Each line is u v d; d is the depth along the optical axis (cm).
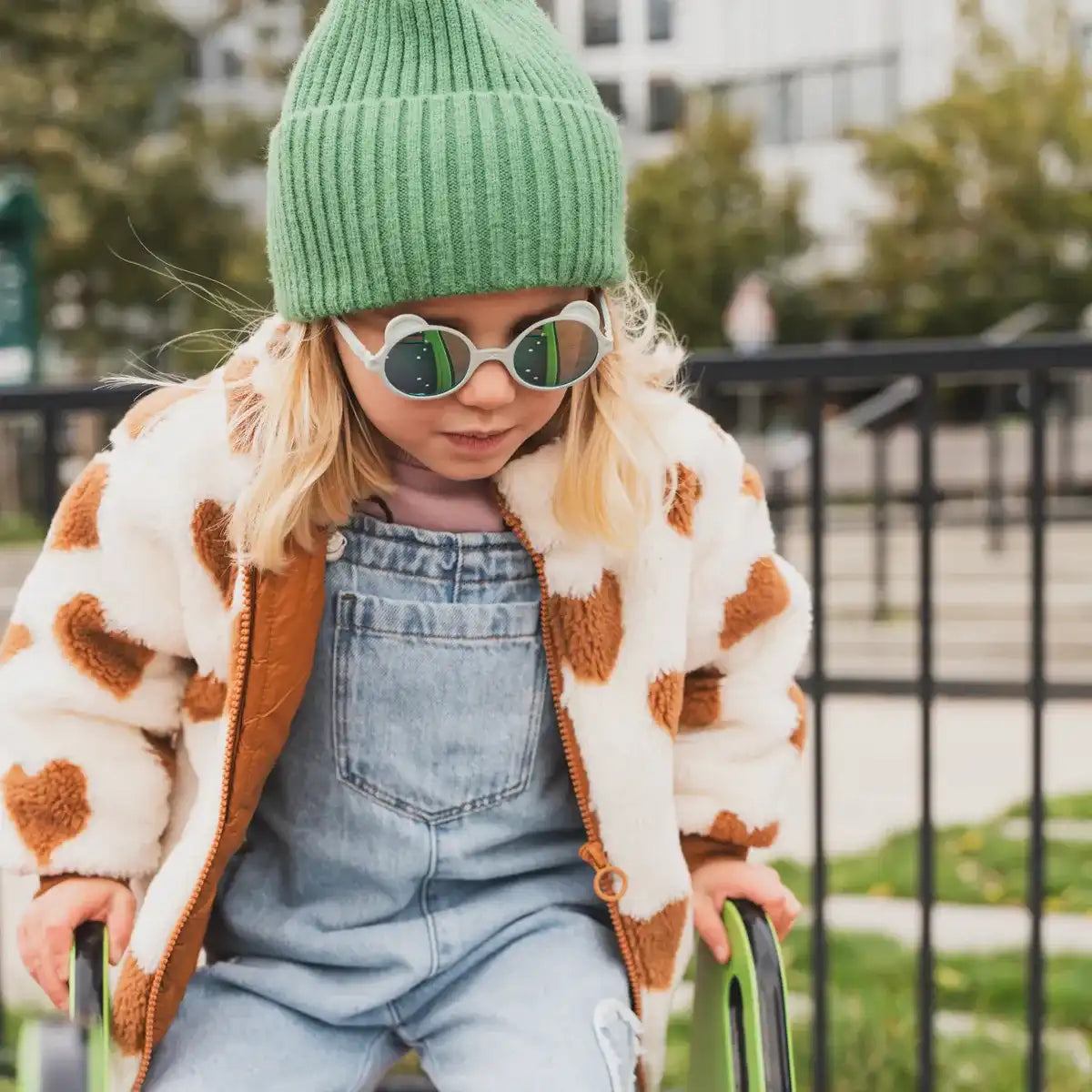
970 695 258
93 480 149
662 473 150
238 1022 144
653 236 2131
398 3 132
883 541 721
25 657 147
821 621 237
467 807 148
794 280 2172
